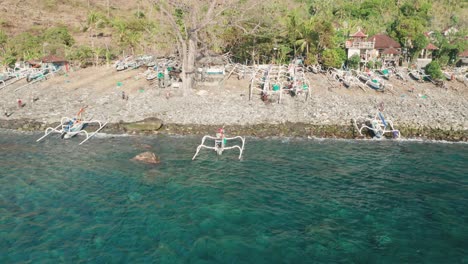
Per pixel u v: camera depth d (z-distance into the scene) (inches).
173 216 780.6
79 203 834.2
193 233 716.7
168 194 884.0
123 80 2023.9
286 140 1314.0
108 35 3388.3
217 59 2037.4
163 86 1871.3
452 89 1915.6
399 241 696.4
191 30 1704.0
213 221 761.0
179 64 2174.0
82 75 2180.1
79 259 635.5
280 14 3112.7
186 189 911.7
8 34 3166.8
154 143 1272.1
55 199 851.4
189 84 1745.8
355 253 658.2
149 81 1979.6
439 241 696.4
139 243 684.1
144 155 1109.1
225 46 2374.5
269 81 1914.4
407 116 1508.4
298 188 923.4
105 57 2736.2
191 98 1692.9
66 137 1317.7
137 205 828.6
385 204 841.5
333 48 2288.4
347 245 681.6
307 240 697.0
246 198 866.1
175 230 726.5
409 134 1370.6
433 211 808.3
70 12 3897.6
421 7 3294.8
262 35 2111.2
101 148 1215.6
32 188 907.4
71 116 1523.1
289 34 2358.5
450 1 3860.7
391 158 1140.5
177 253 654.5
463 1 3850.9
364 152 1195.3
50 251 657.6
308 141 1304.1
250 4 2261.3
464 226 746.2
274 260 637.3
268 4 3125.0
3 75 2095.2
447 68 2390.5
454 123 1446.9
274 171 1032.8
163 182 953.5
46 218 767.7
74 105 1646.2
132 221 759.7
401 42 2522.1
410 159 1131.3
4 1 3718.0
